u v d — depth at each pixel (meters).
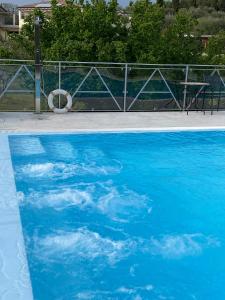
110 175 5.12
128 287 2.87
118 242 3.48
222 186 4.91
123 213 4.08
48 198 4.32
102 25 12.09
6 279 2.71
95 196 4.45
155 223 3.90
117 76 8.45
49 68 8.16
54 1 12.73
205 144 6.62
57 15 12.61
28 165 5.29
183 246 3.47
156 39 12.77
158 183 4.93
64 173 5.10
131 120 7.77
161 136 6.88
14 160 5.45
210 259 3.29
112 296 2.76
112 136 6.73
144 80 8.60
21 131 6.55
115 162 5.62
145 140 6.66
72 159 5.63
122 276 2.99
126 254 3.29
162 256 3.30
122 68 8.44
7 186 4.40
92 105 8.49
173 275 3.05
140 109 8.73
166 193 4.64
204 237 3.66
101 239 3.52
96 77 8.38
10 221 3.54
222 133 7.23
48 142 6.27
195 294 2.84
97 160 5.65
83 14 12.08
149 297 2.78
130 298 2.75
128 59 12.30
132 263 3.17
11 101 8.10
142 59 11.98
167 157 5.93
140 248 3.41
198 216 4.10
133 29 12.49
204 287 2.92
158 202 4.39
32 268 3.02
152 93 8.70
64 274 2.97
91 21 12.10
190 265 3.19
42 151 5.86
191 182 5.00
